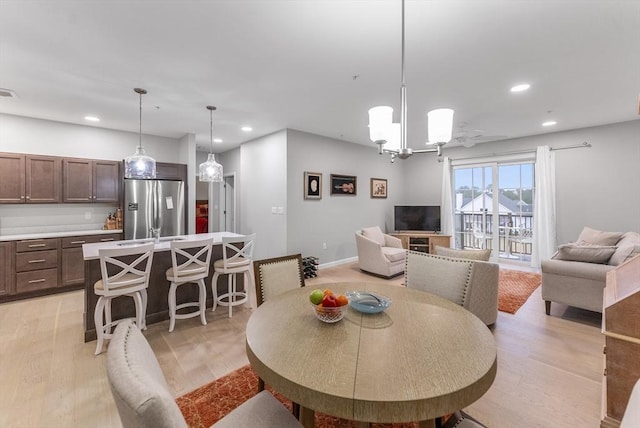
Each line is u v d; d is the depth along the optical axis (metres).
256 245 5.73
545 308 3.32
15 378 2.11
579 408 1.82
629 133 4.50
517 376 2.15
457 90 3.29
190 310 3.40
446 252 3.20
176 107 3.83
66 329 2.90
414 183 7.20
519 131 5.14
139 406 0.61
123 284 2.53
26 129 4.16
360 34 2.21
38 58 2.56
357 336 1.24
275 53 2.49
